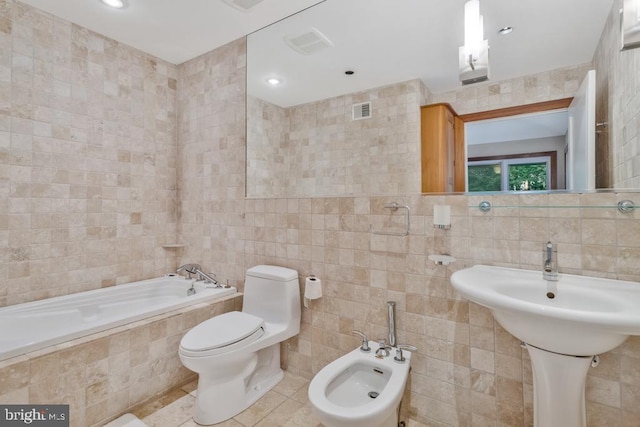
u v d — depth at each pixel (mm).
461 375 1579
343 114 1984
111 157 2443
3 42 1921
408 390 1721
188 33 2344
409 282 1717
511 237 1458
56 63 2141
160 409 1807
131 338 1783
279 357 2170
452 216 1597
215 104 2605
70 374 1542
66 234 2201
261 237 2320
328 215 2004
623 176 1250
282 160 2232
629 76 1241
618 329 901
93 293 2270
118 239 2488
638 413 1229
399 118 1792
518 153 1465
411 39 1756
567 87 1375
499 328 1485
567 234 1346
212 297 2268
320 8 1980
